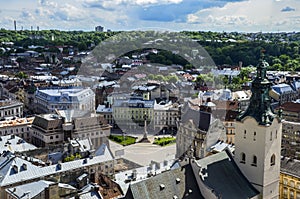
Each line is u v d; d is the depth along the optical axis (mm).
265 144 96812
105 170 156750
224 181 98500
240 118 101625
